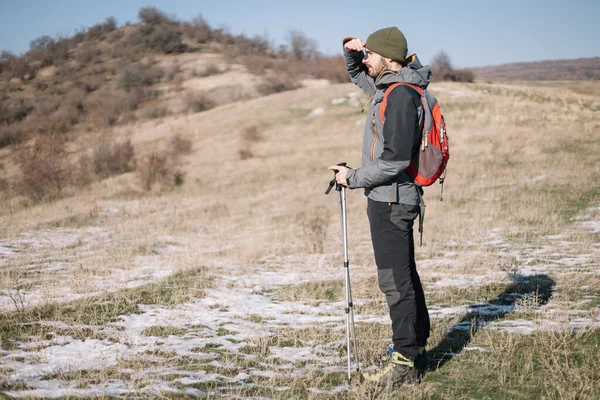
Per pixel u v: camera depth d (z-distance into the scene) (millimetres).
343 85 49312
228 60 98250
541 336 3877
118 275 6902
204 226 13180
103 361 3584
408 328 3152
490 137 24312
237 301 5621
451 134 26203
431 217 11703
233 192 19812
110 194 20625
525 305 4832
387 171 2951
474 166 18656
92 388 3074
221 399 2990
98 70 91875
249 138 32406
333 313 5098
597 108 32500
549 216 10648
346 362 3668
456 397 3023
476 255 7539
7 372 3285
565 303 4859
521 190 14141
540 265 6773
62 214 15359
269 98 47875
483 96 36125
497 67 184250
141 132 45500
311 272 7375
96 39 106938
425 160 3041
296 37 105000
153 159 22203
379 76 3184
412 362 3186
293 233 11195
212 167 26219
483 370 3375
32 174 20922
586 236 8594
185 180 22922
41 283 6289
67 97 74750
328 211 13281
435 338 4047
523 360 3494
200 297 5758
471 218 11289
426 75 3121
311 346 4047
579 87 58969
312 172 22609
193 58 98438
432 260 7562
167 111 66562
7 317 4547
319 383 3266
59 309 4852
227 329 4516
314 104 41812
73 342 4016
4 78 90625
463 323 4445
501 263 7000
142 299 5492
